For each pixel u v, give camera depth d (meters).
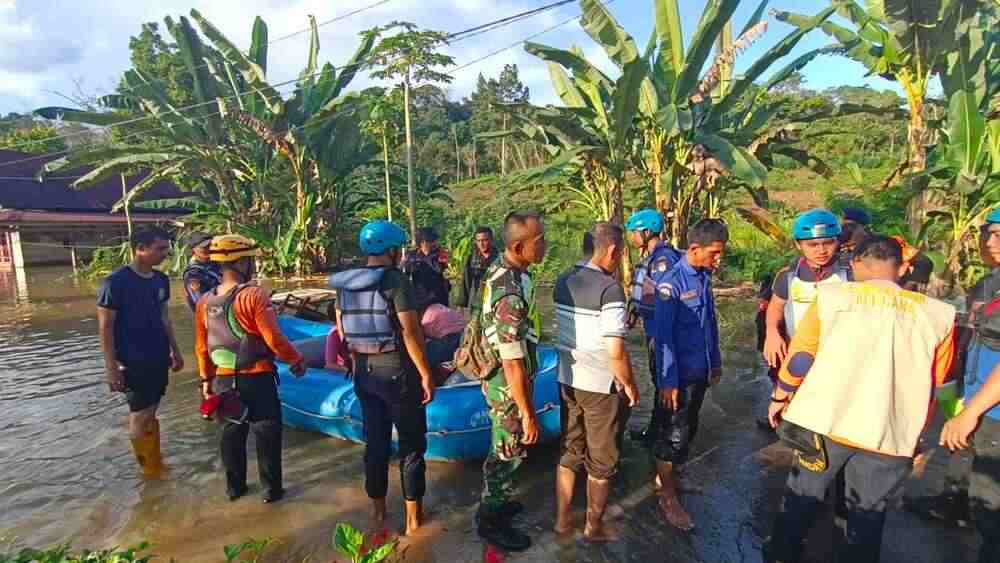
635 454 4.46
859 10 10.62
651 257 4.12
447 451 4.36
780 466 4.18
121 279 4.13
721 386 5.91
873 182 27.25
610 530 3.45
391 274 3.40
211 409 3.74
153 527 3.63
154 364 4.27
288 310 7.70
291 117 18.23
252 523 3.66
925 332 2.51
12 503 3.97
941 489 3.70
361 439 4.76
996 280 3.21
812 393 2.63
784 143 11.58
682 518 3.46
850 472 2.63
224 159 19.75
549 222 23.50
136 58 40.25
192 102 32.09
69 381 6.98
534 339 3.28
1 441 5.08
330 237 20.34
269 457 3.88
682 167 11.20
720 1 9.53
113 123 18.70
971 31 9.89
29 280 20.53
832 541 3.28
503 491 3.34
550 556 3.21
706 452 4.43
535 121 11.88
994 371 2.45
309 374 5.21
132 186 31.67
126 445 4.94
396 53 13.75
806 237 3.35
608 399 3.18
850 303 2.58
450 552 3.29
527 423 3.15
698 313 3.56
